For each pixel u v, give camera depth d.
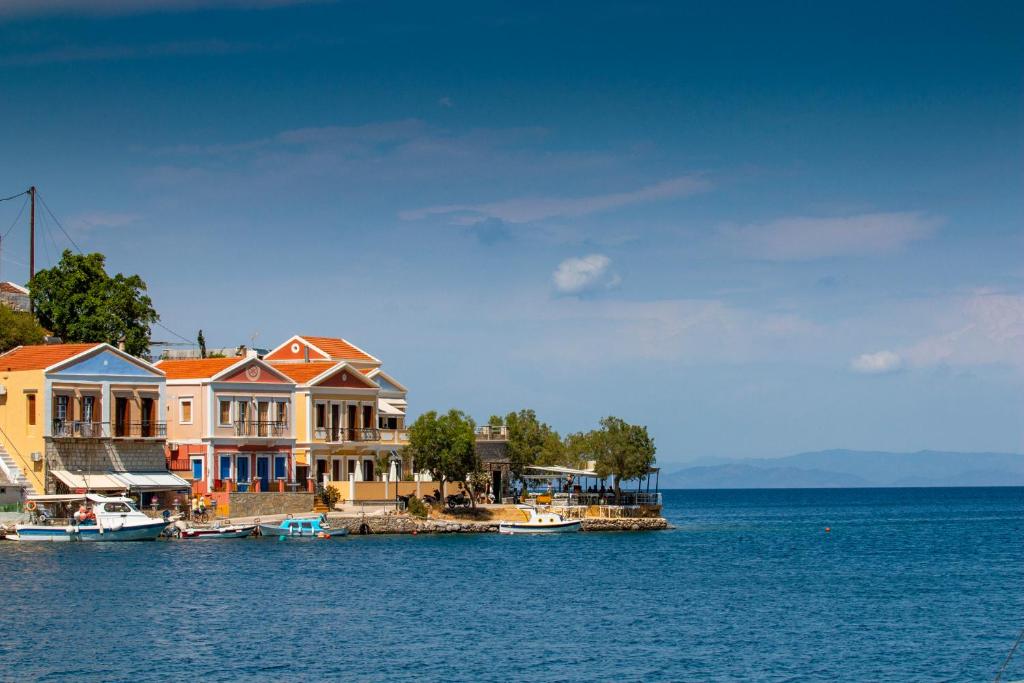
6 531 187.00
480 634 115.25
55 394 198.12
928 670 102.00
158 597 132.38
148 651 104.56
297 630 115.19
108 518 187.38
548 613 129.00
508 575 162.25
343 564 167.75
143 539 191.00
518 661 103.25
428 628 117.94
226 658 102.31
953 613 133.62
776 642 113.75
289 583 146.38
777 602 141.12
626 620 125.31
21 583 141.25
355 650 106.44
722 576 169.50
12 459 199.88
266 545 190.50
